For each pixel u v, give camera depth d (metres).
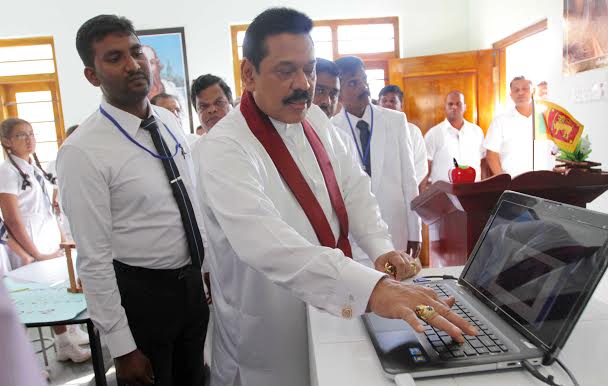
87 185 1.32
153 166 1.46
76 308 1.58
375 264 1.04
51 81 4.77
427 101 4.52
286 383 1.22
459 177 1.09
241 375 1.27
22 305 1.62
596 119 2.67
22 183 2.66
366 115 2.21
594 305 0.88
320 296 0.82
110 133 1.40
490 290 0.85
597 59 2.62
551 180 1.02
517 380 0.63
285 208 1.10
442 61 4.43
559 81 3.11
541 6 3.34
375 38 4.80
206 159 1.05
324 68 1.83
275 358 1.21
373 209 1.22
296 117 1.04
